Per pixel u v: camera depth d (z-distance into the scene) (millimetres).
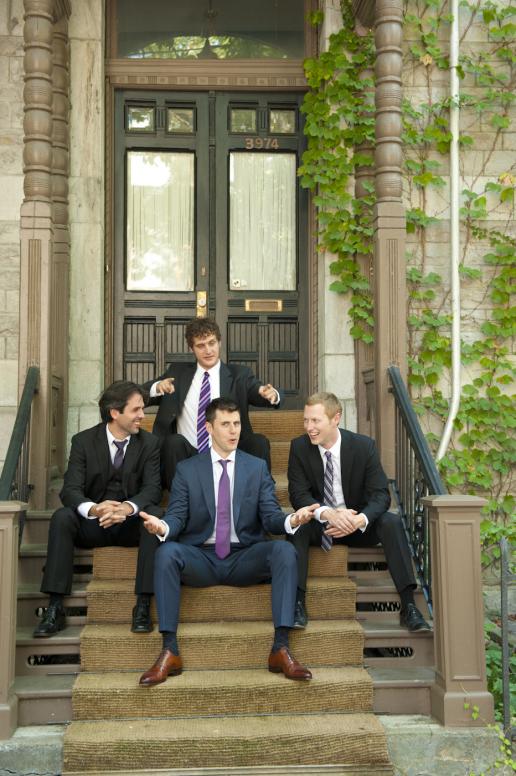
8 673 3473
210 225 6344
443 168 6086
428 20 6098
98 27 6031
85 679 3633
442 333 6031
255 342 6324
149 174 6371
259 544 3922
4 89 5969
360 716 3541
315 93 6230
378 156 5027
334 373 5926
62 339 5676
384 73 5004
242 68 6312
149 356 6258
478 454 5918
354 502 4293
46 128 4852
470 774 3408
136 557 4211
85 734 3344
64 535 3984
